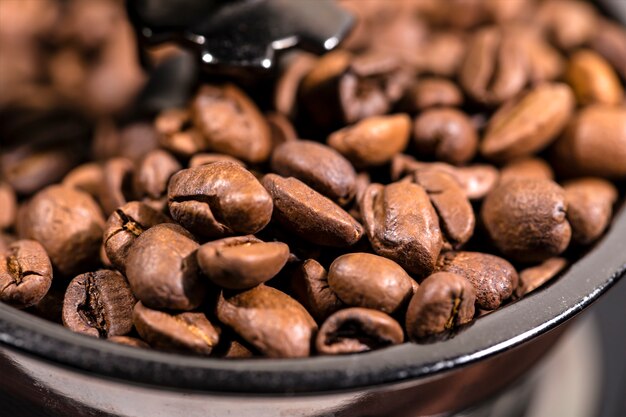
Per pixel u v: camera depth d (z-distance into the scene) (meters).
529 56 0.17
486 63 0.16
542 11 0.20
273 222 0.12
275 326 0.11
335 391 0.11
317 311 0.12
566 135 0.15
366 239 0.13
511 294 0.13
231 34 0.14
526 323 0.11
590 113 0.15
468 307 0.12
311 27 0.15
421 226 0.12
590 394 0.17
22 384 0.12
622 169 0.15
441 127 0.15
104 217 0.14
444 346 0.11
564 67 0.17
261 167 0.14
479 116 0.16
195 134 0.14
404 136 0.15
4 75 0.19
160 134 0.14
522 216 0.13
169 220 0.13
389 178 0.14
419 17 0.20
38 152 0.16
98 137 0.17
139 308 0.11
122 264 0.12
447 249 0.13
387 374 0.11
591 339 0.18
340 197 0.13
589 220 0.13
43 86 0.19
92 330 0.12
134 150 0.16
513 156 0.15
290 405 0.11
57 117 0.18
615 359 0.18
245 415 0.11
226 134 0.14
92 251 0.13
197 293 0.12
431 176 0.13
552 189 0.13
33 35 0.20
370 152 0.14
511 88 0.16
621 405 0.17
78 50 0.20
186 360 0.11
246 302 0.12
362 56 0.16
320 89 0.15
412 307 0.11
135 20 0.15
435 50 0.18
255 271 0.11
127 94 0.18
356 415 0.12
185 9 0.15
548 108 0.15
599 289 0.12
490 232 0.13
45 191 0.14
